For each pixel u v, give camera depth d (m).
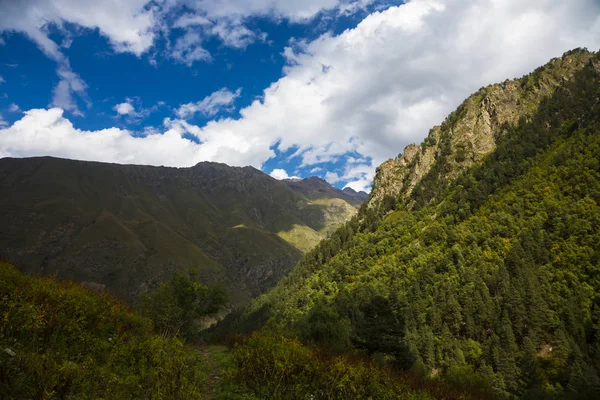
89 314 16.53
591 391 52.81
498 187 133.12
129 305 28.16
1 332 10.88
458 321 78.38
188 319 33.81
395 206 179.38
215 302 36.66
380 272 110.81
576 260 82.69
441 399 19.67
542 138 146.88
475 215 125.81
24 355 9.52
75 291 19.72
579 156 114.75
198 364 15.09
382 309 46.56
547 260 88.06
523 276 83.06
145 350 12.61
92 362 10.91
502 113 178.00
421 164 189.50
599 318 68.44
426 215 146.75
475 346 71.31
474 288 85.69
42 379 8.68
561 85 176.38
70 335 13.55
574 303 72.56
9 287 13.90
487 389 37.94
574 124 143.25
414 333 73.25
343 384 14.07
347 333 40.69
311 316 41.81
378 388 15.02
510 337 68.44
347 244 155.38
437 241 117.31
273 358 14.59
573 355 62.28
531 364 61.44
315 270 150.88
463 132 182.38
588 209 94.62
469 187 144.62
